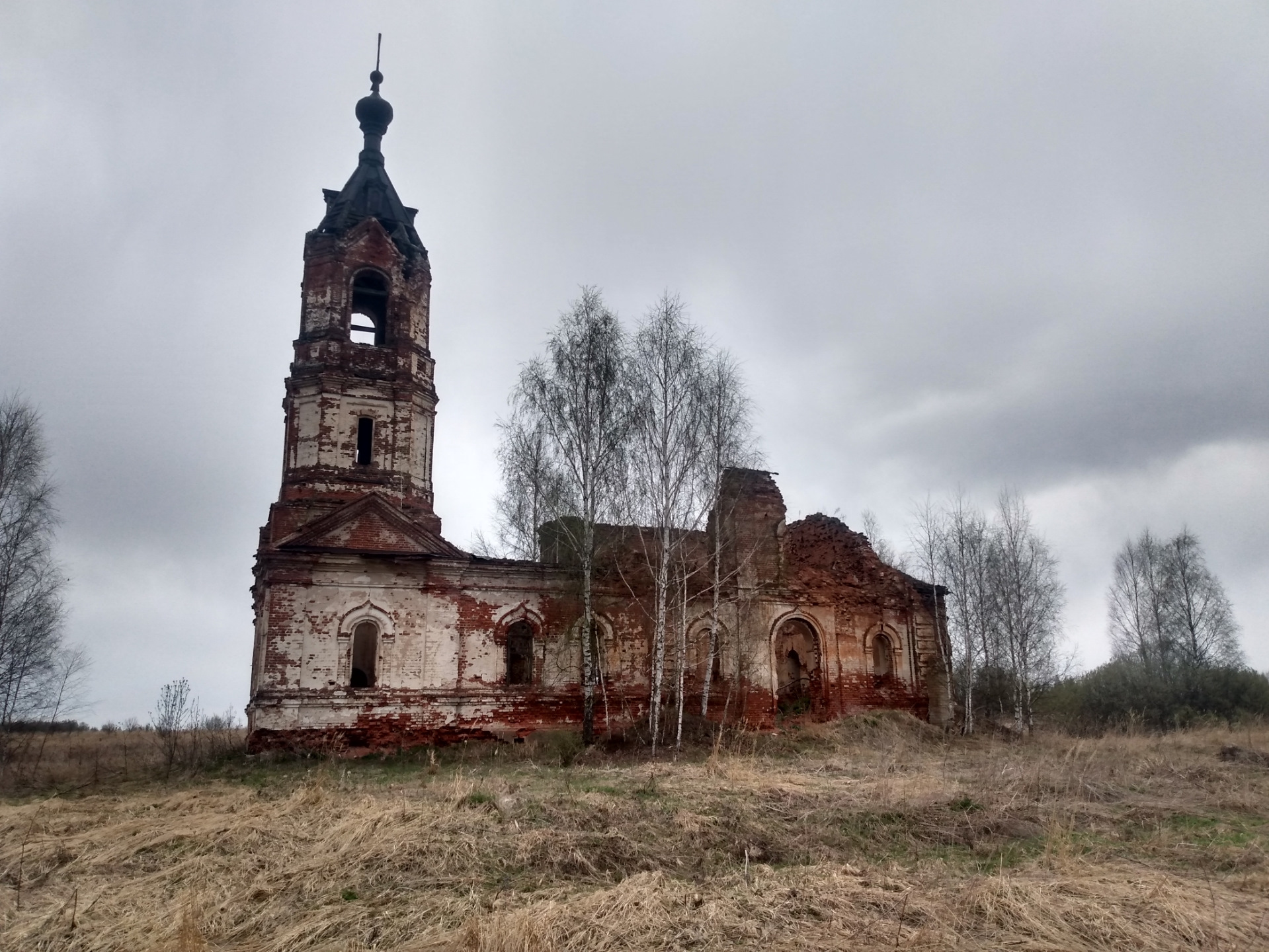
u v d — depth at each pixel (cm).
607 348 3116
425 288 3403
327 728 2828
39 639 3186
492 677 3075
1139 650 4988
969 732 3559
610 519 3023
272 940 953
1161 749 2625
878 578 3684
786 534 3447
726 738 2845
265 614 2933
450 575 3089
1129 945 893
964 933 928
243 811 1620
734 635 3189
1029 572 4116
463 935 912
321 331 3181
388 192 3528
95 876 1217
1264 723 3831
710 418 3116
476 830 1343
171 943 927
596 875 1177
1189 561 5134
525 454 3259
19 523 3206
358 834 1298
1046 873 1159
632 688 3244
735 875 1166
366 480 3086
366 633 3092
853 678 3441
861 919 970
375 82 3697
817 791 1702
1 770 2544
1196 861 1250
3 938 977
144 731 4716
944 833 1430
